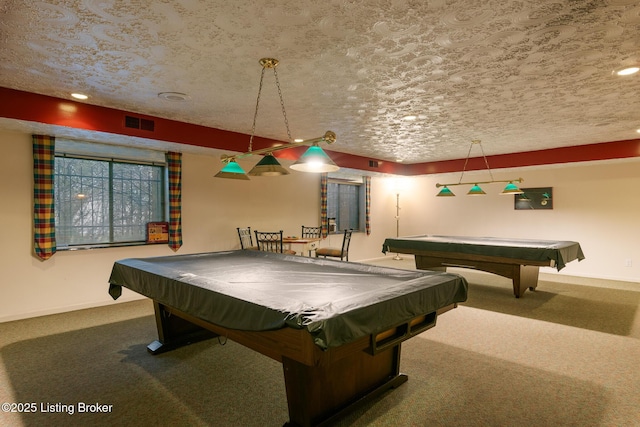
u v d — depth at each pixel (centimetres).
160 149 480
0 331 355
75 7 188
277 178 646
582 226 644
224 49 240
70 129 363
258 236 614
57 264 419
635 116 407
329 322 154
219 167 563
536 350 311
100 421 206
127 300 473
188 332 327
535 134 499
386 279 256
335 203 788
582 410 218
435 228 842
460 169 711
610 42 230
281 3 186
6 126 351
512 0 183
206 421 208
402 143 562
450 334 350
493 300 480
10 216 387
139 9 191
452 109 380
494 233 750
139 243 485
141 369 273
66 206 436
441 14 197
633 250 599
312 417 196
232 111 390
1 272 383
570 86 312
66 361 287
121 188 479
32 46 235
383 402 228
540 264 440
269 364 283
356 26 210
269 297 192
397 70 277
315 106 370
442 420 208
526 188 704
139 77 292
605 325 377
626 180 602
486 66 269
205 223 547
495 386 248
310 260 339
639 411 217
